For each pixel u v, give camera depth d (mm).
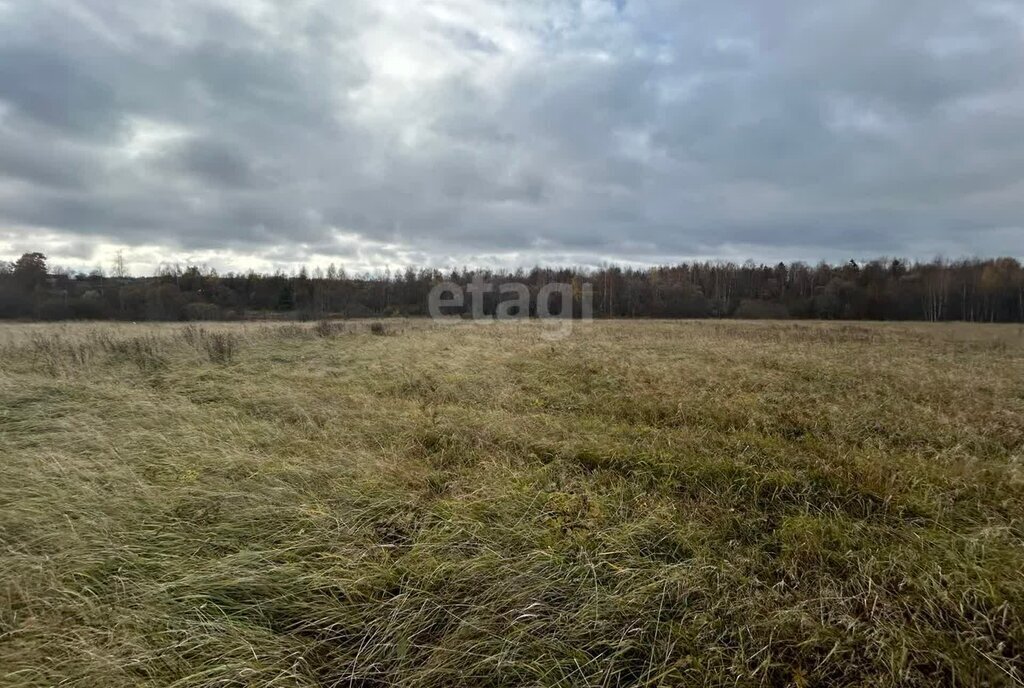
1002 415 5992
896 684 2084
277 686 2051
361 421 5551
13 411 5641
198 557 2902
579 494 3732
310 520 3273
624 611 2500
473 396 7082
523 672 2164
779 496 3809
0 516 3180
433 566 2814
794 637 2348
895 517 3459
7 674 2027
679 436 5102
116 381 7363
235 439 4816
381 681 2135
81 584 2605
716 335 19375
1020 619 2416
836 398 6875
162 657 2170
